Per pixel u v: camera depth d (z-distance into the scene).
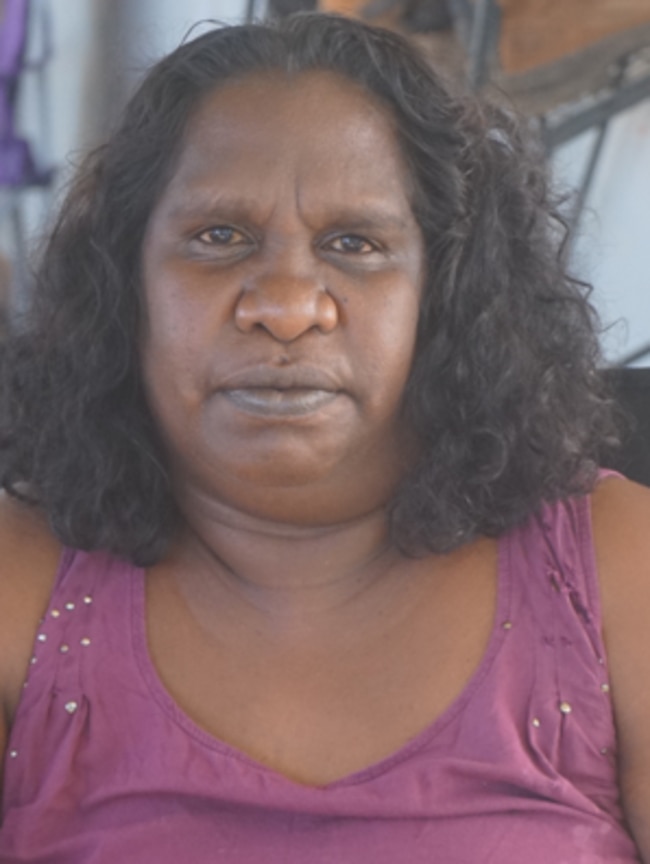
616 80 3.51
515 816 1.74
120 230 1.83
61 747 1.80
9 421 1.97
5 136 3.75
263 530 1.83
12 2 3.70
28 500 1.98
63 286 1.89
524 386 1.88
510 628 1.82
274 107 1.75
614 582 1.85
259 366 1.68
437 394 1.84
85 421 1.87
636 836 1.82
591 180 3.55
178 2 3.66
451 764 1.74
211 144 1.75
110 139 1.89
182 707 1.80
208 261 1.74
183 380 1.74
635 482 2.20
